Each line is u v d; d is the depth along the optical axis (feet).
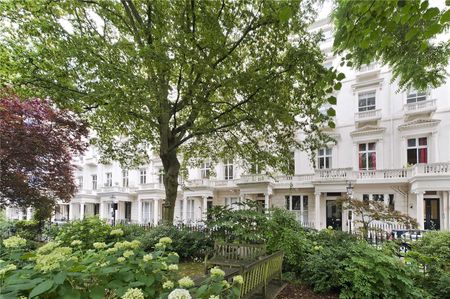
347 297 17.46
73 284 6.62
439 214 48.98
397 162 54.44
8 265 6.90
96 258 8.38
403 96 54.85
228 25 28.04
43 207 38.70
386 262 17.98
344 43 15.85
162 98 26.55
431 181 45.93
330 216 58.85
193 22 27.30
